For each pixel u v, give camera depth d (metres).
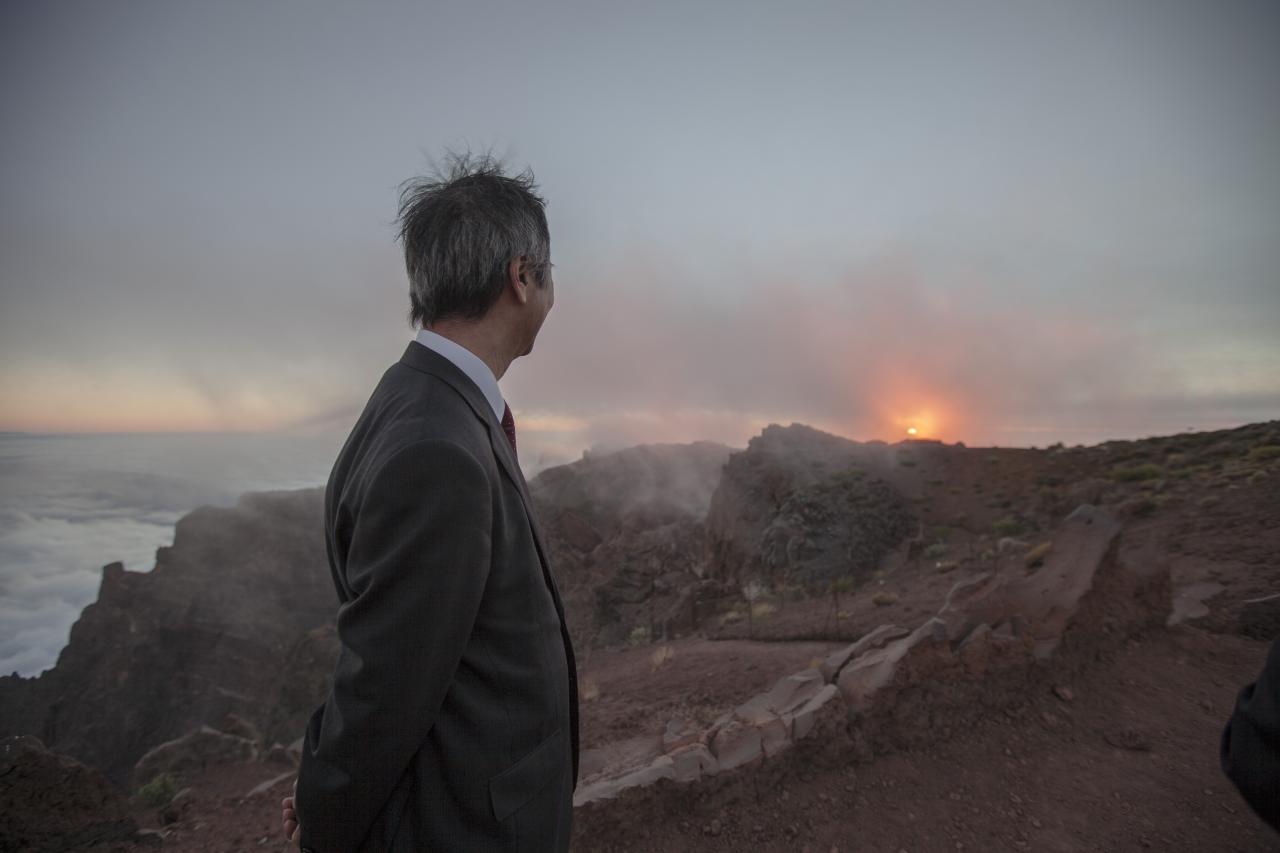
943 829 4.07
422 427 1.23
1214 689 5.61
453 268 1.50
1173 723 5.08
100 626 84.00
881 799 4.34
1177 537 13.52
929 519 31.39
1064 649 5.71
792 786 4.46
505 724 1.33
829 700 4.77
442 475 1.17
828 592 22.36
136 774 8.51
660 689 8.35
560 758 1.45
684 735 5.40
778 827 4.15
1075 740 4.88
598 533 69.31
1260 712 1.01
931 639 5.07
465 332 1.55
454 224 1.50
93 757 71.75
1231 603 8.38
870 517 31.19
